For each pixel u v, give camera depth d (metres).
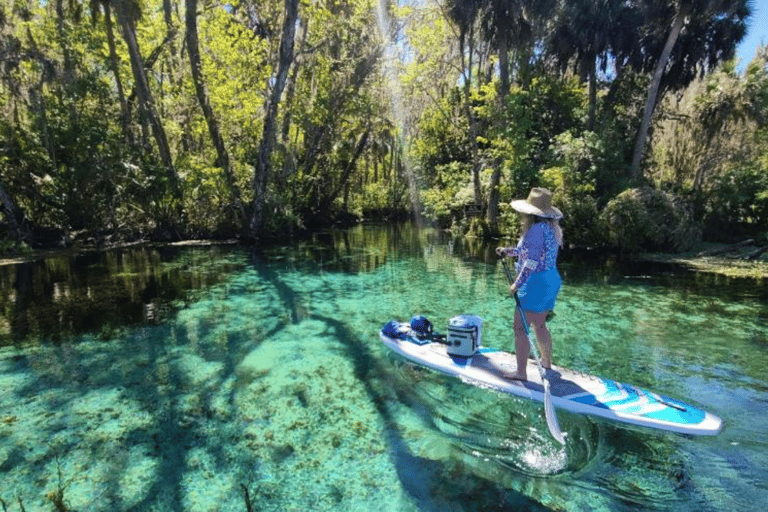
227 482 3.12
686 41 18.67
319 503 2.90
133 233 16.22
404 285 9.36
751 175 17.16
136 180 14.98
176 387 4.60
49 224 15.41
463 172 21.55
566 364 5.09
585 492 2.98
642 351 5.48
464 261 12.51
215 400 4.31
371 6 19.89
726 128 20.48
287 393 4.45
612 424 3.78
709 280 9.74
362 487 3.05
